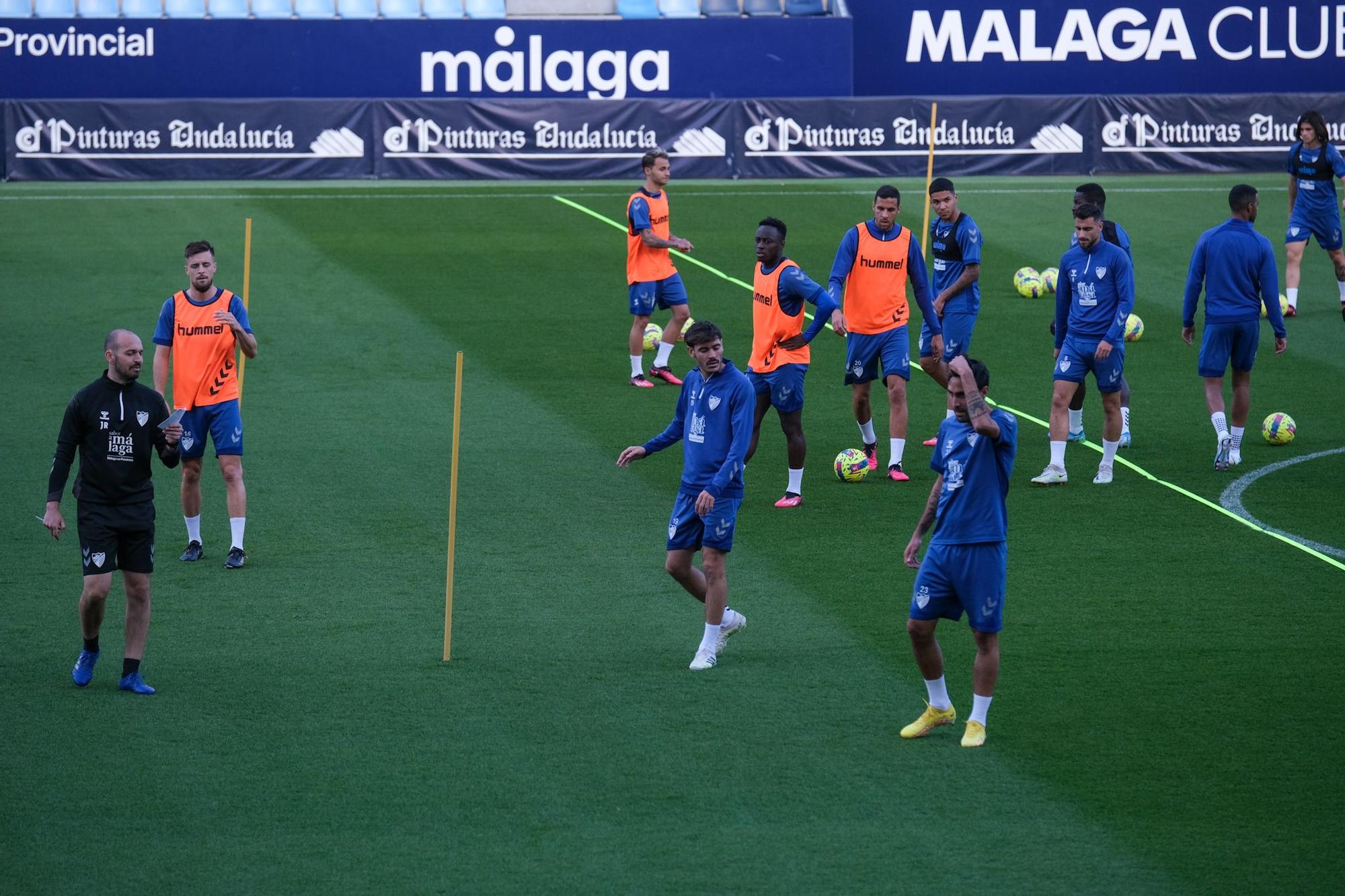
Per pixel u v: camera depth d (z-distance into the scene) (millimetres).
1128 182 92125
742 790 24391
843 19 104438
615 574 35719
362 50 102000
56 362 55062
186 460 35844
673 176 92875
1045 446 46906
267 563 36344
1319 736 26484
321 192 86688
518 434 48062
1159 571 35562
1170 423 49562
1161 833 22984
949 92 110375
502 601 33750
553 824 23219
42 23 99062
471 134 91562
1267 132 95500
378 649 30719
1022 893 21234
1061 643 31062
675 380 54688
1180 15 109500
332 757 25547
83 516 27797
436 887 21281
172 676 29156
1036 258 74125
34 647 30578
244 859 22016
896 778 24859
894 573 35531
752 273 70688
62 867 21719
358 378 54281
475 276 69250
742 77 104562
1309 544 37406
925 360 45906
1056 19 109625
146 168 88938
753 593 34219
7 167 87438
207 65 100938
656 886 21375
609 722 27109
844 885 21438
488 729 26781
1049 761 25531
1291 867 21953
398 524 39438
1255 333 43156
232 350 36031
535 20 102750
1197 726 26938
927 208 51062
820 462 45656
